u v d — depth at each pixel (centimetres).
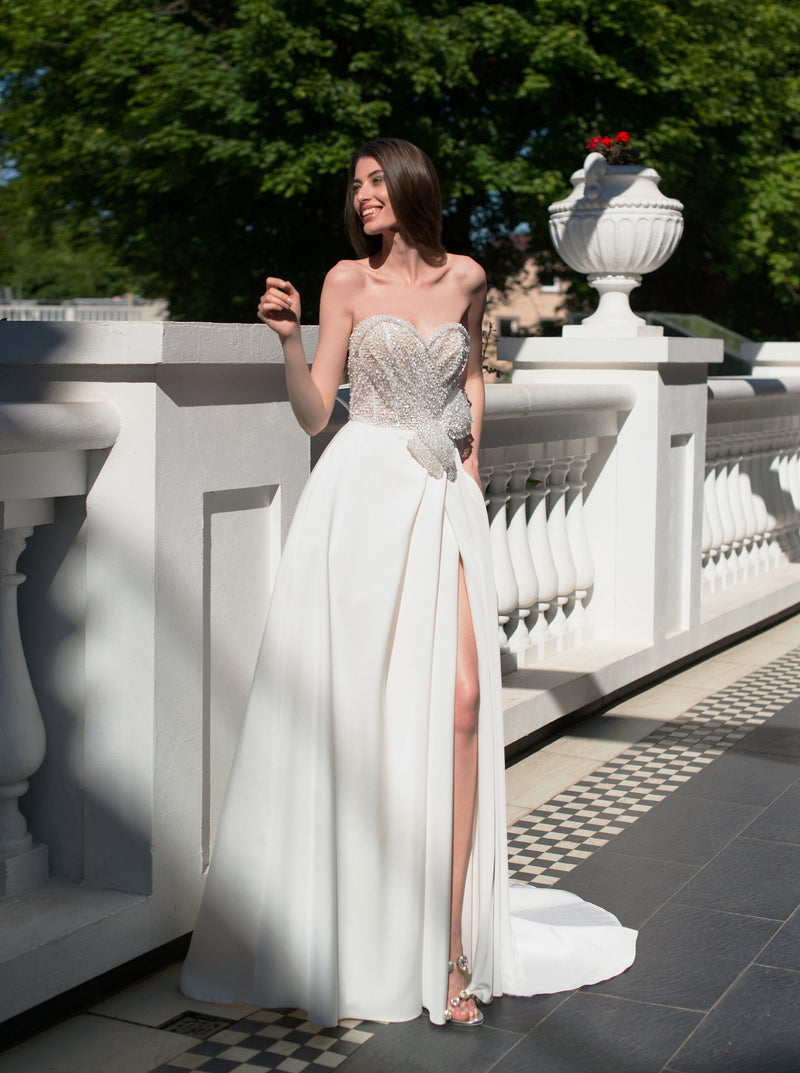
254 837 268
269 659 268
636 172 557
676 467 575
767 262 2119
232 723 301
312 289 1923
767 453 760
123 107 1709
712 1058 247
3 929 253
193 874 285
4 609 262
